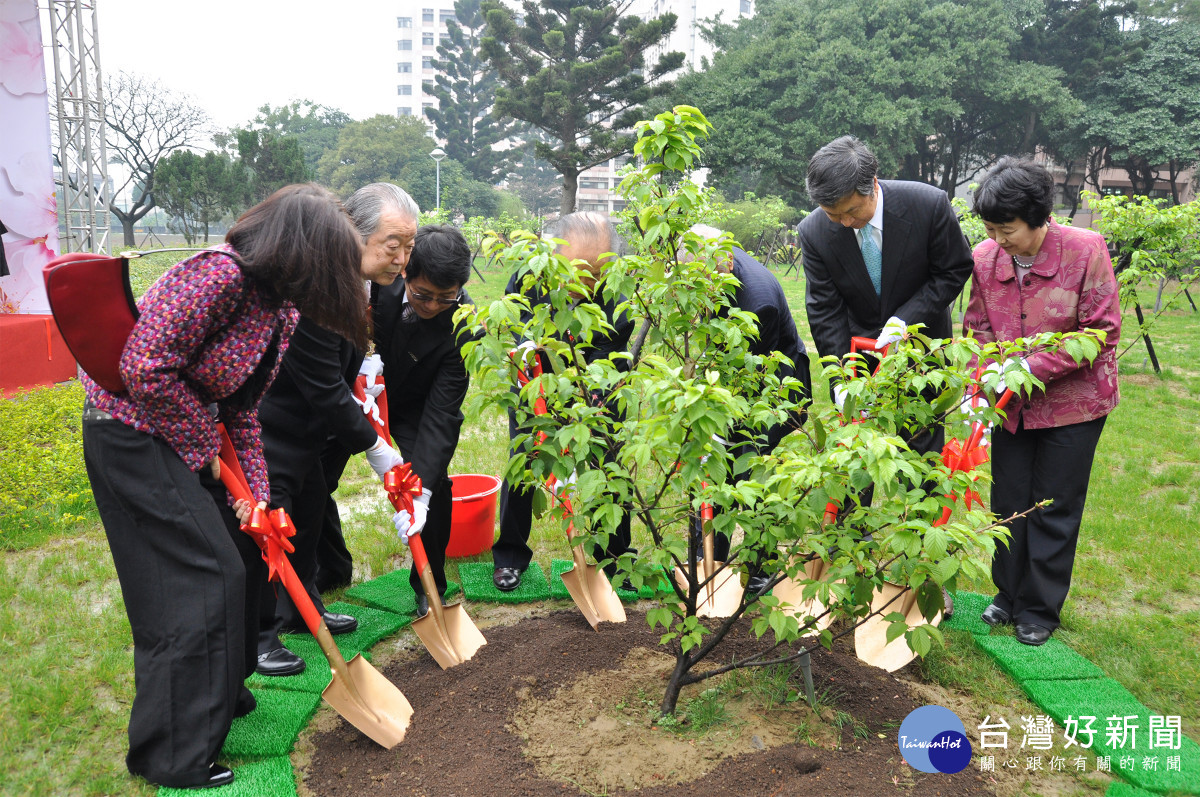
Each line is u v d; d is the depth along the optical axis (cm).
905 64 3353
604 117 3594
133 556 231
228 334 228
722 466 230
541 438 262
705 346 285
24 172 843
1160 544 446
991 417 278
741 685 295
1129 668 320
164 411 222
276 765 251
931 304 366
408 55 9131
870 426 258
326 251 222
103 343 216
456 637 325
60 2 1060
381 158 6109
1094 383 333
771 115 3534
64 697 283
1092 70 3597
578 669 308
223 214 3684
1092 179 3775
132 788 240
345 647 331
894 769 251
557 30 3366
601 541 257
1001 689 308
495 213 5816
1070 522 341
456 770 246
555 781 242
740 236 3394
